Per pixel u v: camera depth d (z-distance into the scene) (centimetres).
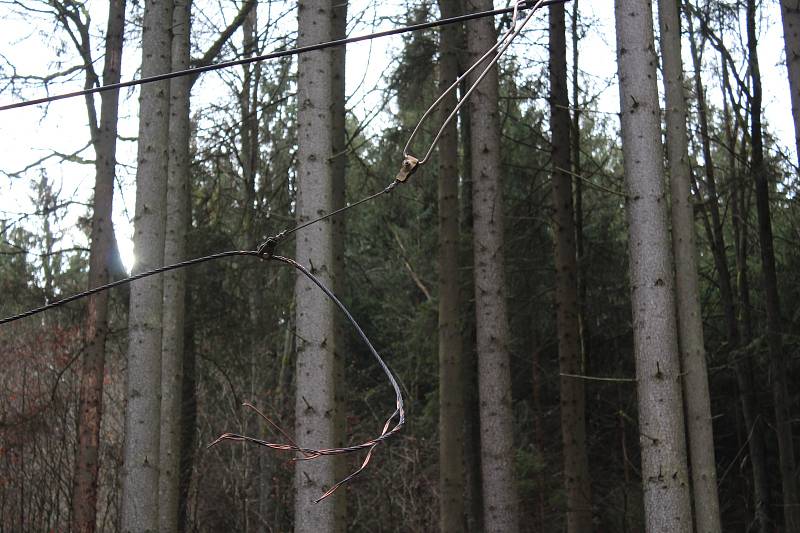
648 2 867
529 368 2117
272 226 1614
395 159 1670
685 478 802
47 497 1653
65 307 1673
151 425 1021
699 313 1009
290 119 1791
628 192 847
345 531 1292
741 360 1739
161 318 1045
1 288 1605
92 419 1309
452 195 1391
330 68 1009
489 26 1315
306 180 978
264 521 1794
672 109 1040
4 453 1561
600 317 1978
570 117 1830
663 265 826
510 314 1816
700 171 1981
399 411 324
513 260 1748
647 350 817
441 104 1423
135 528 997
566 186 1553
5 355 1625
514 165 1667
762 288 2044
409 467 1938
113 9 1401
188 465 1720
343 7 1429
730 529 2112
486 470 1252
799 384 2070
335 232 1370
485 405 1260
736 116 1752
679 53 1055
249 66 1700
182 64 1345
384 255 2492
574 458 1487
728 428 2223
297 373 951
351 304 2384
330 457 935
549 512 1938
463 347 1834
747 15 1631
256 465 1988
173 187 1324
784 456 1567
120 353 1916
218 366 1752
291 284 1697
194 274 1611
